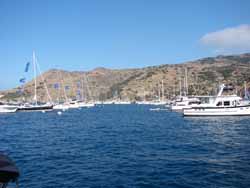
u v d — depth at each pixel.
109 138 39.44
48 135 45.06
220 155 26.36
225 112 71.56
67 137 41.97
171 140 36.56
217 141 35.19
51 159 25.72
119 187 17.33
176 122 64.06
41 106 117.06
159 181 18.34
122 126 57.75
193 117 73.56
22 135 45.72
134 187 17.27
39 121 74.75
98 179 18.98
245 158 24.84
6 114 106.31
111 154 27.56
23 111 115.06
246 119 65.12
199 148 30.30
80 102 176.38
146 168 21.66
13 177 9.88
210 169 21.11
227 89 78.44
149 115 93.12
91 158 25.84
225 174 19.73
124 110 135.38
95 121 72.50
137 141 35.94
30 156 27.33
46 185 17.89
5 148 32.56
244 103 74.25
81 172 20.83
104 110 137.50
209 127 52.09
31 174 20.45
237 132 44.09
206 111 72.81
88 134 45.06
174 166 22.17
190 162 23.48
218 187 17.00
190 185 17.47
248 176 19.20
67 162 24.31
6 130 54.00
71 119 80.62
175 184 17.69
